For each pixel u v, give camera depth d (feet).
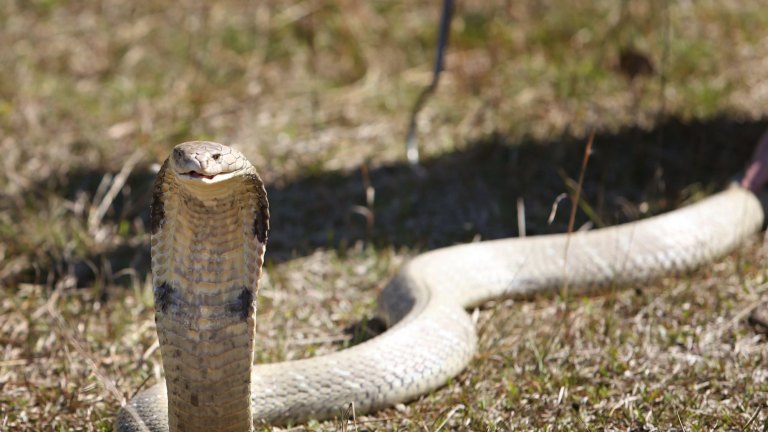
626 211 42.98
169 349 23.24
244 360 23.29
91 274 39.45
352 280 38.99
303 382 28.91
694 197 43.96
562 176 47.03
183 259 22.86
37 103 55.67
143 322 35.42
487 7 66.95
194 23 64.95
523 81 57.77
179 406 23.66
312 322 35.88
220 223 22.45
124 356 33.01
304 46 63.31
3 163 48.60
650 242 37.96
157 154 49.34
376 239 42.39
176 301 22.99
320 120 54.44
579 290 37.40
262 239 23.06
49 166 48.73
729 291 36.09
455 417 28.86
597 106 53.72
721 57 60.03
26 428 28.91
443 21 48.08
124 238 42.55
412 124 49.67
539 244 38.24
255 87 58.70
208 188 21.57
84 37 63.98
